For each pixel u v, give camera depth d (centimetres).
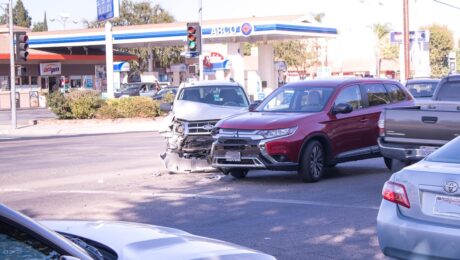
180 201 1118
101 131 3011
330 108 1310
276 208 1038
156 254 359
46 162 1769
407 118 1110
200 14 3139
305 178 1262
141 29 4897
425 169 627
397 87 1474
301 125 1251
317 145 1277
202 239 413
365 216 966
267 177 1377
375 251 778
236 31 4419
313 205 1055
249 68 6688
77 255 315
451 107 1171
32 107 5353
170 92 3744
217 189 1233
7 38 5403
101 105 3469
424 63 4906
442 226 590
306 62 7406
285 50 7019
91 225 427
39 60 5391
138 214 1016
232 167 1270
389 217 630
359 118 1355
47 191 1259
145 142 2364
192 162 1440
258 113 1341
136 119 3409
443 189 598
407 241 609
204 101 1530
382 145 1154
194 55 2881
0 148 2245
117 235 395
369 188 1203
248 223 936
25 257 304
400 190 629
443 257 586
